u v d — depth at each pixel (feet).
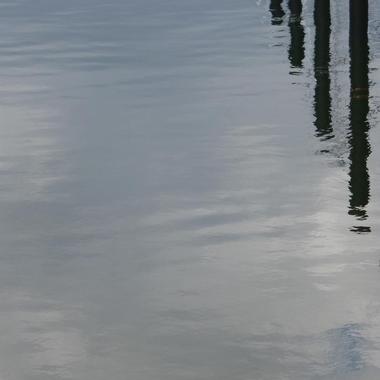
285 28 91.56
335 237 45.80
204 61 81.00
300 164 55.26
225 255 44.57
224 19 97.45
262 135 60.44
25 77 79.41
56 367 36.35
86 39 92.32
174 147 59.16
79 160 57.88
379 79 69.72
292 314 39.17
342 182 52.26
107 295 41.39
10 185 54.49
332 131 60.39
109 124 64.69
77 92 73.61
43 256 45.37
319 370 35.45
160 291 41.50
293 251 44.57
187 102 68.74
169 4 106.73
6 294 41.81
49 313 40.11
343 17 91.56
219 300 40.55
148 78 76.43
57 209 50.80
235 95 69.92
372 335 37.45
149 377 35.50
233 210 49.42
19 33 96.48
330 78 72.49
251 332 38.04
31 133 63.62
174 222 48.34
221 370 35.73
